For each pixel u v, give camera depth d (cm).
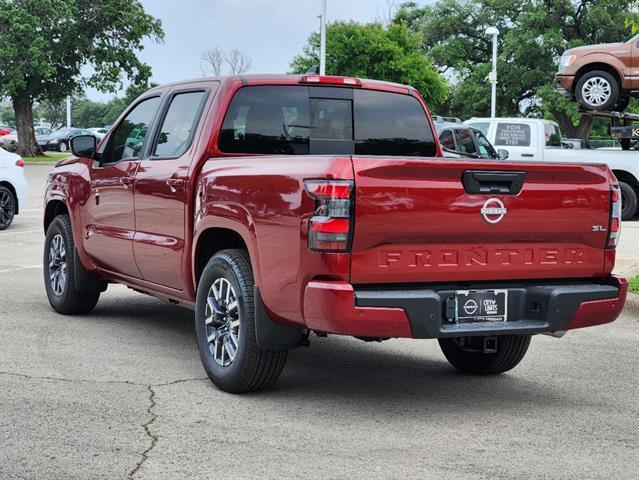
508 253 563
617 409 593
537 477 459
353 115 698
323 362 713
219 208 606
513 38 5859
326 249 516
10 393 593
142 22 5244
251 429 528
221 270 604
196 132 668
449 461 480
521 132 2077
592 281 605
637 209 2002
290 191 540
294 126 677
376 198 519
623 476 464
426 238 535
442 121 1842
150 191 705
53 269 880
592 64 1975
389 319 521
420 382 656
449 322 550
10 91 4869
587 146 2194
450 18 6419
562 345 798
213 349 618
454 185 539
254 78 668
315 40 4503
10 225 1716
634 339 827
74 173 839
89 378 636
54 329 805
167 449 489
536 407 594
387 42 4469
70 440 501
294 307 543
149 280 734
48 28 4994
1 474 446
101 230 786
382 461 477
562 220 574
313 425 539
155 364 682
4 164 1648
